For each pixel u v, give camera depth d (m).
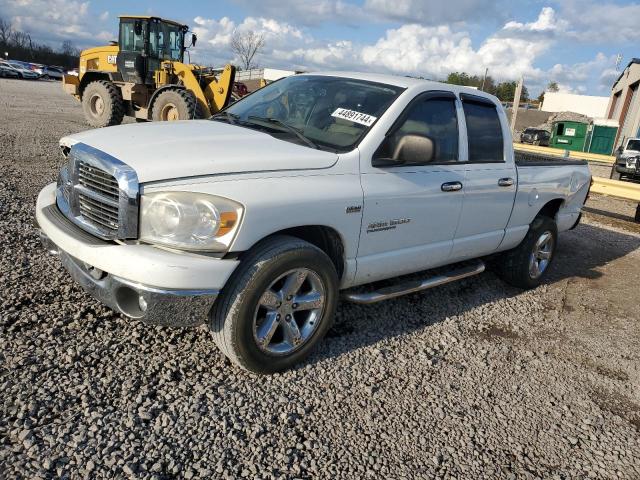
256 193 3.00
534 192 5.21
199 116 13.37
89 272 3.12
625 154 17.55
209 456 2.63
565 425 3.33
